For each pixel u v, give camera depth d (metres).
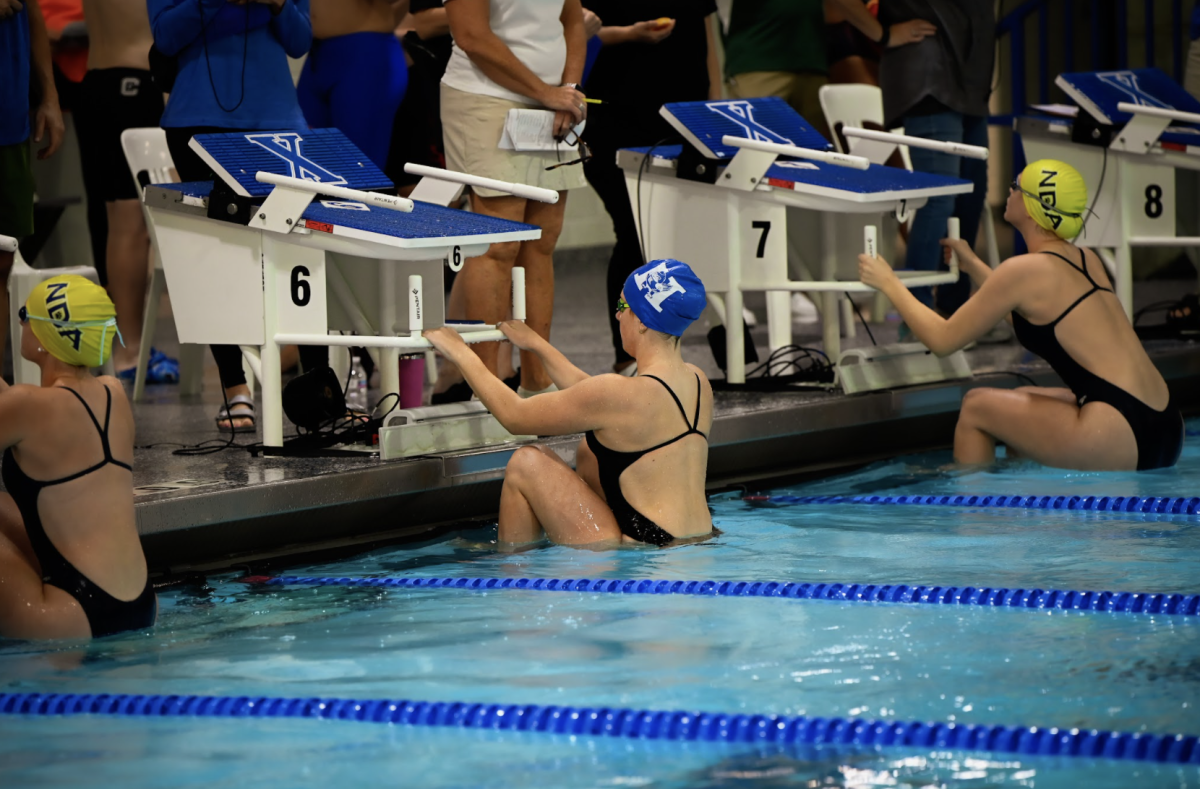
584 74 23.11
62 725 10.74
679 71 24.61
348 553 16.70
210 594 14.73
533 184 20.36
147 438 19.73
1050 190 19.39
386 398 19.17
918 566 14.86
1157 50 38.78
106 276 26.91
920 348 22.88
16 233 19.23
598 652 12.13
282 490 15.98
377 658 12.17
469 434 18.14
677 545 16.16
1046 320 19.47
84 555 12.98
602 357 26.81
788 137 22.58
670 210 22.56
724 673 11.42
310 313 17.42
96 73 25.03
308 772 9.70
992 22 25.80
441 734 10.41
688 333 31.61
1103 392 19.28
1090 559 14.94
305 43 19.97
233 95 19.38
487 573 15.26
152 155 23.44
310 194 16.61
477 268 20.17
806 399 21.39
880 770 9.52
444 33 23.53
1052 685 10.90
